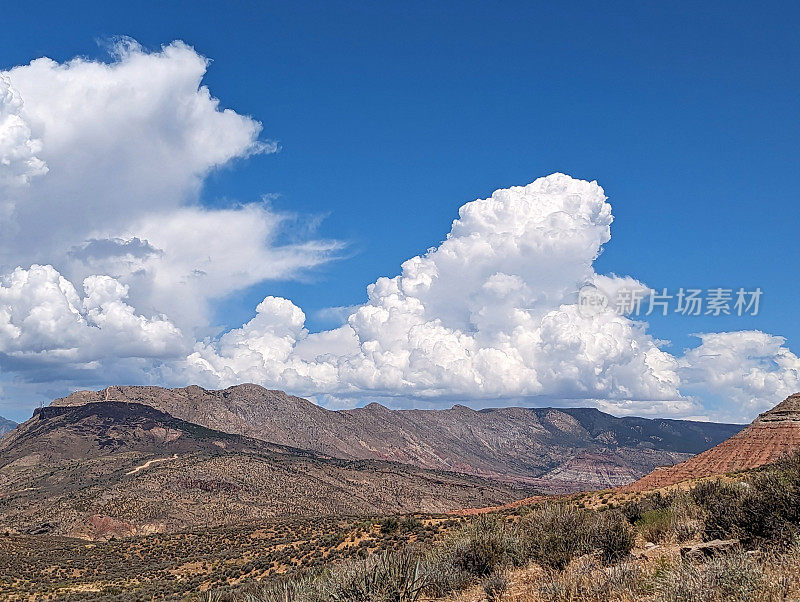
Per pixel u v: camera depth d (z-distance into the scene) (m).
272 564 57.50
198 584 56.25
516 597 13.07
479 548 16.50
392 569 12.69
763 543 11.91
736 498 13.48
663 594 9.60
